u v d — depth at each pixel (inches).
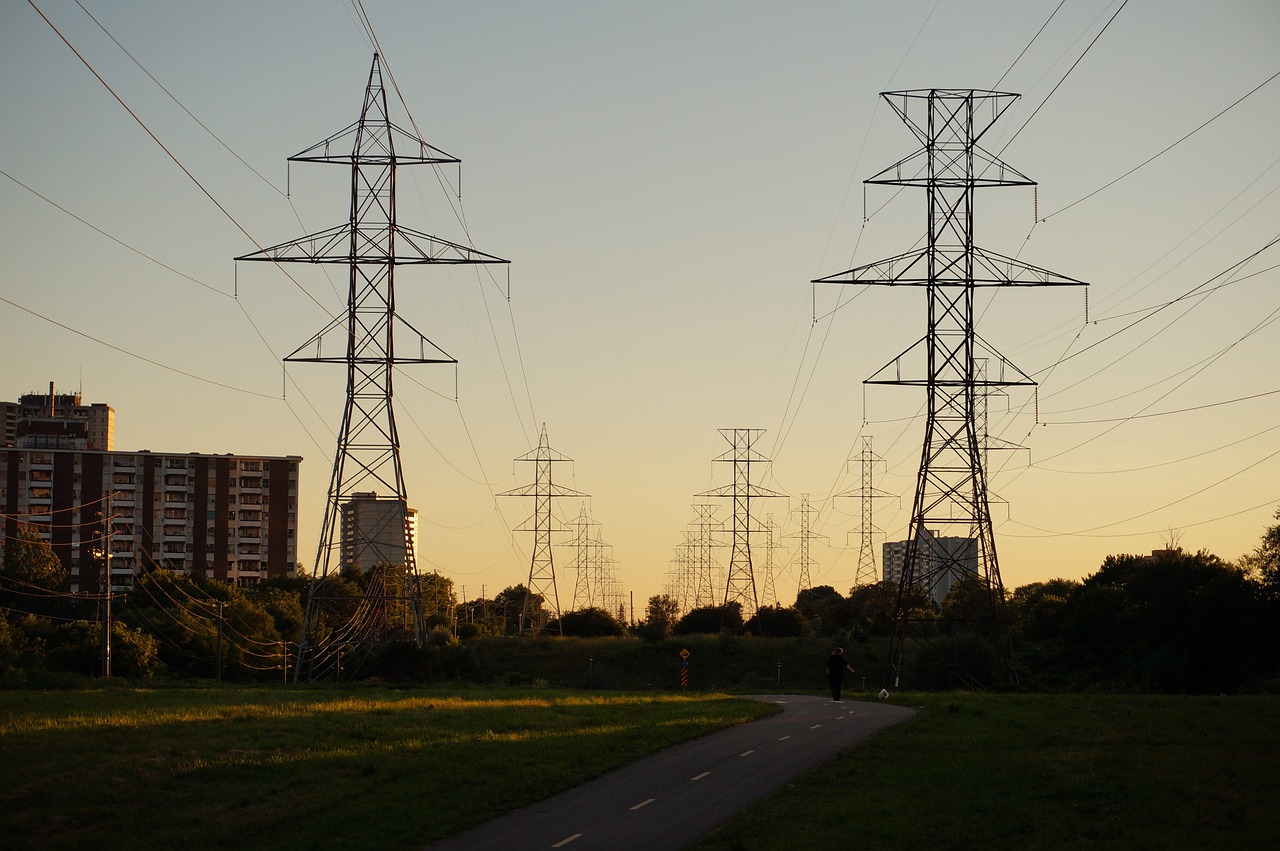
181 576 5374.0
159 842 890.1
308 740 1311.5
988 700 1908.2
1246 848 796.6
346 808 995.9
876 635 4670.3
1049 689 3282.5
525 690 2434.8
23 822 926.4
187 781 1085.1
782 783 1098.1
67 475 6953.7
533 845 886.4
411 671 3024.1
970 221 2844.5
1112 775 1074.1
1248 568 3181.6
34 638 4077.3
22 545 5541.3
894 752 1261.1
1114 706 1673.2
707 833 907.4
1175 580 3297.2
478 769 1157.1
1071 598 4537.4
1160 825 885.2
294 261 2805.1
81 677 2748.5
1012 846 838.5
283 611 5270.7
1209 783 1023.0
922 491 2866.6
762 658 4106.8
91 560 6939.0
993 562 2881.4
